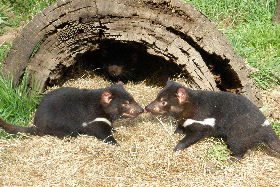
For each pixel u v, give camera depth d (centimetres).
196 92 296
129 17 327
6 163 272
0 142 289
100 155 279
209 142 296
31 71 331
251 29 416
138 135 302
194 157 279
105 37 334
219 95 295
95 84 364
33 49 328
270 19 436
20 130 296
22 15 450
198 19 325
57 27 327
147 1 323
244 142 285
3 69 329
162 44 329
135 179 263
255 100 335
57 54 333
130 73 376
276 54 389
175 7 323
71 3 322
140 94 351
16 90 323
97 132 296
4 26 435
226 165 280
